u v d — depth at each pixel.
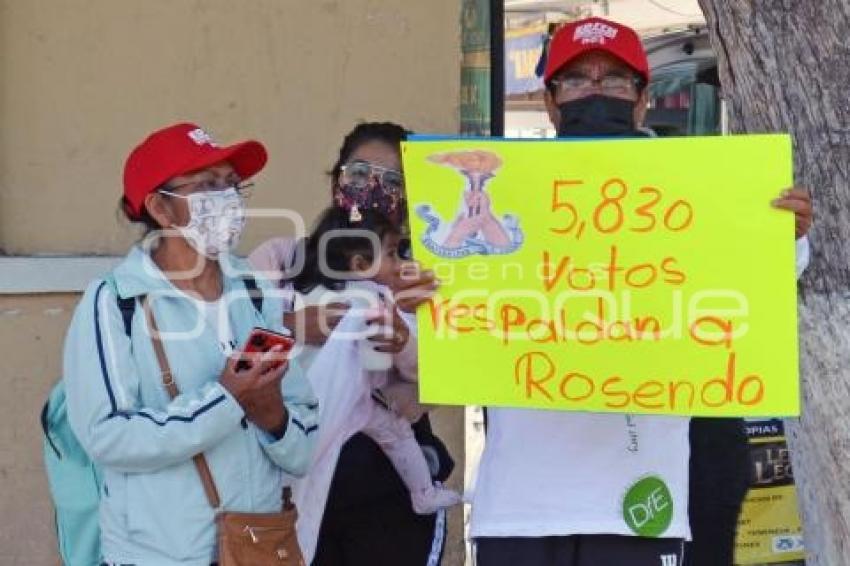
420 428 4.44
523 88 10.52
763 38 3.28
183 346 3.31
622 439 3.50
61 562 5.22
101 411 3.22
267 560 3.33
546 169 3.29
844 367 3.33
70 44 5.22
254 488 3.37
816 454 3.40
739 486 3.89
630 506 3.49
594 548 3.53
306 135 5.61
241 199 3.45
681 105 9.59
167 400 3.29
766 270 3.21
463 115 6.04
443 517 4.32
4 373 5.10
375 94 5.71
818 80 3.25
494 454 3.59
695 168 3.22
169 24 5.36
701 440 3.81
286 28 5.54
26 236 5.21
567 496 3.50
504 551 3.57
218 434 3.22
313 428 3.56
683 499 3.54
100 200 5.29
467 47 6.04
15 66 5.16
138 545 3.29
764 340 3.22
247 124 5.52
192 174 3.36
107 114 5.29
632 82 3.64
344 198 4.04
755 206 3.20
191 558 3.27
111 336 3.26
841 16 3.23
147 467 3.24
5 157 5.16
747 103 3.35
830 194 3.28
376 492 4.17
